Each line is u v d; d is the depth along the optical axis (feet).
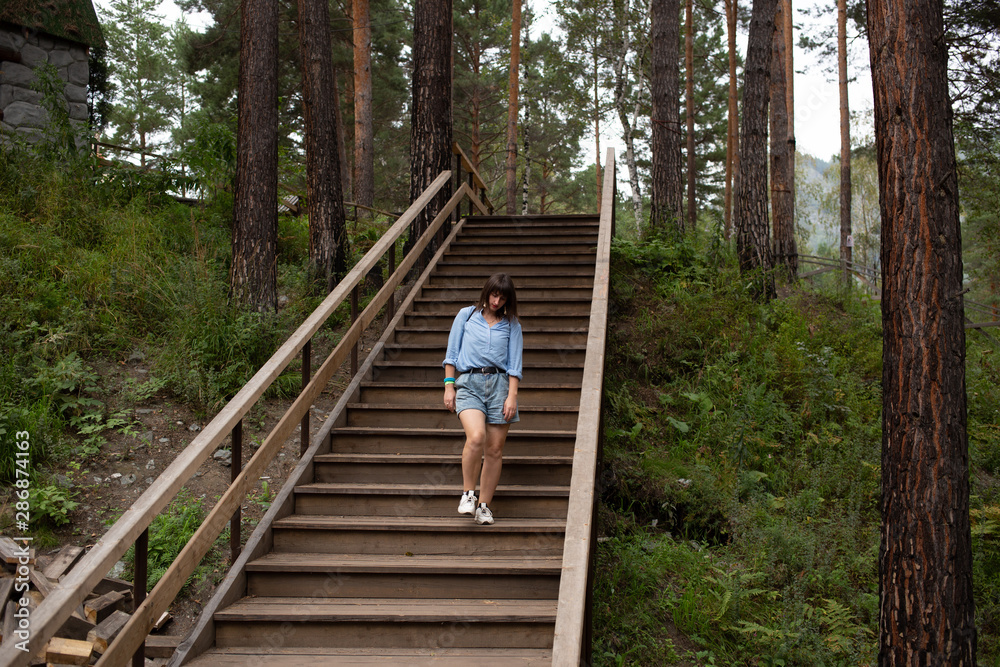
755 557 16.43
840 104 55.98
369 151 50.93
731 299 28.04
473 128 83.56
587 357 12.85
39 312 19.95
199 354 20.30
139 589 9.32
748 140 31.99
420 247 22.25
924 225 12.11
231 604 11.41
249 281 23.07
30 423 15.83
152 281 22.39
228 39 59.82
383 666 10.06
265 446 12.71
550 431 15.47
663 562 16.16
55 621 7.11
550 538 12.91
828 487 19.52
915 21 12.33
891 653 12.17
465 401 13.07
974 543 18.08
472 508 12.82
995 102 44.32
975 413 25.31
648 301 27.53
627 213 107.14
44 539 13.94
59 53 31.50
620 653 13.74
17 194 25.38
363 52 50.57
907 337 12.21
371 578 11.96
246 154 23.56
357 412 16.79
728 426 21.24
